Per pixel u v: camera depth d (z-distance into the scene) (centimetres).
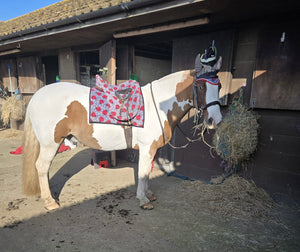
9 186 281
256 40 264
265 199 254
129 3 227
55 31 328
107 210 231
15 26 462
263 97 260
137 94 221
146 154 227
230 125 250
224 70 283
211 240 187
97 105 212
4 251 165
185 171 343
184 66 323
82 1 366
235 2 204
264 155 274
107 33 327
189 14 237
